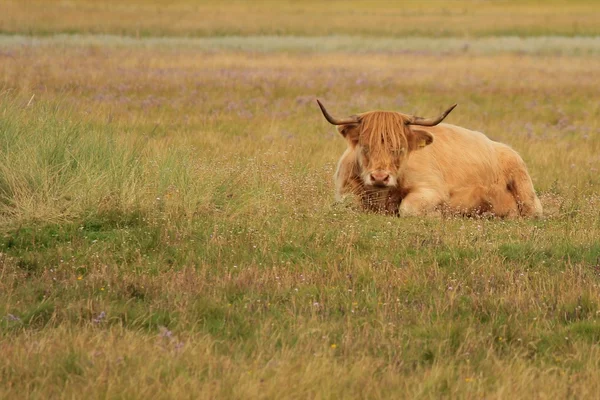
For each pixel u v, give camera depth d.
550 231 39.00
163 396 20.66
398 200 42.72
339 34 192.62
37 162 39.03
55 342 23.80
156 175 40.69
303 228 36.56
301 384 21.42
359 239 35.53
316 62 126.25
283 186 43.47
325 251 34.12
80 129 42.66
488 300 28.23
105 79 94.88
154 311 26.91
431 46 164.75
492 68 123.88
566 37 193.88
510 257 33.84
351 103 86.19
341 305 27.83
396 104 87.06
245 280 29.81
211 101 83.31
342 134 42.59
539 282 30.44
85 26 187.00
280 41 167.62
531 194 46.12
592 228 38.94
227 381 21.53
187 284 29.20
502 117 82.19
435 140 44.09
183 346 23.50
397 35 194.00
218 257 32.62
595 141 69.38
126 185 38.62
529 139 68.81
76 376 21.75
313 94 92.56
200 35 182.88
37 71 97.31
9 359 22.52
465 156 44.34
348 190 42.94
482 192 44.56
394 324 26.12
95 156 40.62
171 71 105.94
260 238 35.09
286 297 28.70
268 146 60.69
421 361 23.95
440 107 86.88
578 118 82.94
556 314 27.56
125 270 31.08
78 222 36.00
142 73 101.81
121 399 20.58
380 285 29.94
